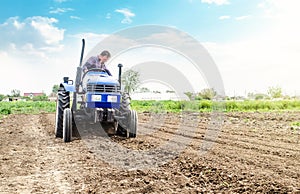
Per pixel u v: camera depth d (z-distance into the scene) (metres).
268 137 10.21
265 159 6.80
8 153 7.47
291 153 7.48
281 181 5.14
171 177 5.46
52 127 13.16
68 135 8.80
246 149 8.00
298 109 26.58
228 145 8.60
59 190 4.86
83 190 4.86
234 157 6.95
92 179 5.40
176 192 4.73
